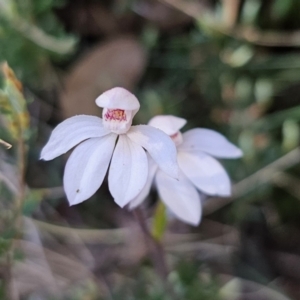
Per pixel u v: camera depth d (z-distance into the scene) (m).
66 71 0.25
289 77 0.25
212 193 0.18
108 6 0.26
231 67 0.25
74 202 0.16
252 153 0.24
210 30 0.24
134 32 0.26
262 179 0.24
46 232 0.24
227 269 0.24
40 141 0.25
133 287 0.23
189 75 0.25
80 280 0.23
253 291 0.24
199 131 0.18
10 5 0.23
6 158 0.22
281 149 0.24
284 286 0.24
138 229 0.24
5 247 0.19
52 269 0.23
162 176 0.18
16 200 0.20
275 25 0.25
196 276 0.22
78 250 0.24
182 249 0.24
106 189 0.25
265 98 0.25
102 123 0.16
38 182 0.24
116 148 0.16
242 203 0.24
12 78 0.18
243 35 0.25
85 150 0.16
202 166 0.18
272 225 0.25
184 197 0.18
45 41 0.23
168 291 0.21
